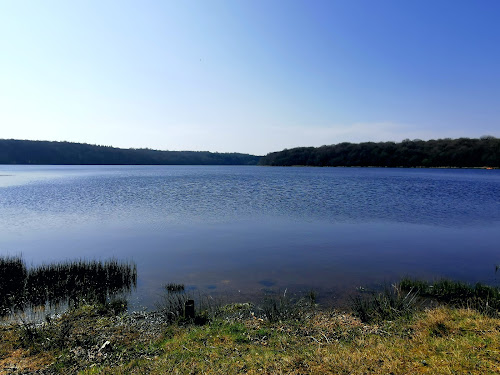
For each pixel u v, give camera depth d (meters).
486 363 5.27
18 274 13.25
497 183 61.00
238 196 43.56
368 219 27.19
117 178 82.62
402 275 13.31
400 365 5.47
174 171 133.00
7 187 55.94
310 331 8.02
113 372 6.25
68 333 8.31
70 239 21.03
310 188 53.84
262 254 16.95
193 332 8.03
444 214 29.42
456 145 133.38
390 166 142.75
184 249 18.19
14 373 6.46
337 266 14.72
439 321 7.36
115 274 13.15
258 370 5.80
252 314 9.41
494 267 14.44
